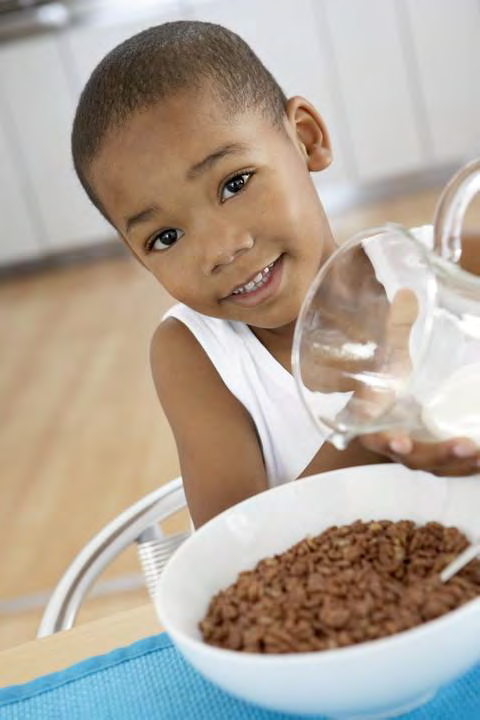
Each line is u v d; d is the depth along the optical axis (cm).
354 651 50
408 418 60
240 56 76
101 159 73
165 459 222
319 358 62
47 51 397
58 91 403
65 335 331
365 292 62
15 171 416
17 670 67
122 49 74
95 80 74
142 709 61
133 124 71
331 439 61
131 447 232
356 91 398
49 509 213
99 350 308
